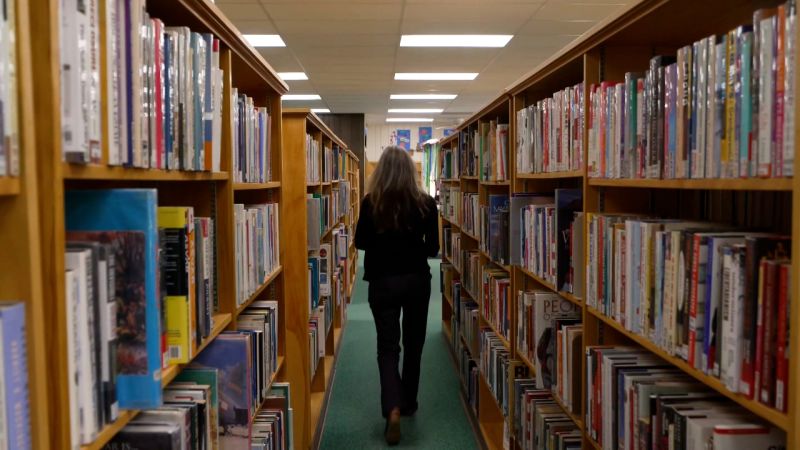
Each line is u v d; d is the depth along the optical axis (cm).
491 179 327
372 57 716
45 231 77
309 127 383
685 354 120
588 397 179
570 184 271
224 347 152
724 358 106
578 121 189
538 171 233
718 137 108
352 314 659
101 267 92
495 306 319
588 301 179
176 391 133
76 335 84
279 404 221
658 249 132
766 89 93
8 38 70
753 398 98
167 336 117
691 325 117
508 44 654
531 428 241
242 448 153
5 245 74
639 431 140
